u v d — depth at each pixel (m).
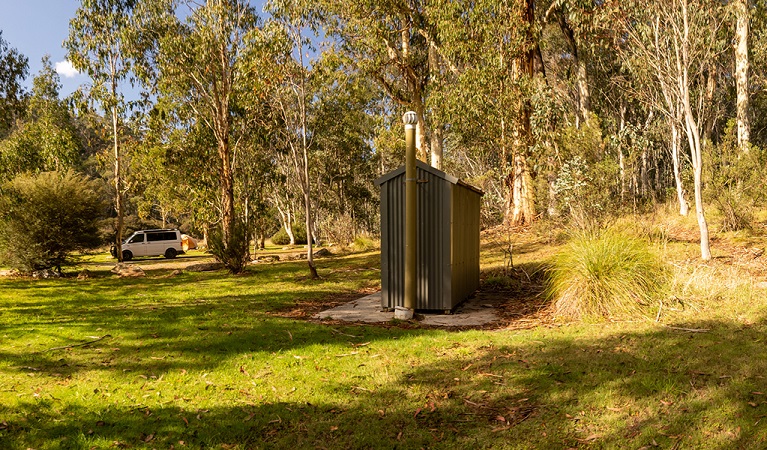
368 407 4.09
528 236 17.42
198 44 21.52
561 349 5.39
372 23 20.97
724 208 12.21
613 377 4.45
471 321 7.52
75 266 18.94
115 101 24.36
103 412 4.02
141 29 22.80
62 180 18.23
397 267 8.51
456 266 8.56
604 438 3.39
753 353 4.73
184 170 28.22
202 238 50.00
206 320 7.57
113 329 6.91
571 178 13.17
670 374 4.40
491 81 17.86
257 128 21.69
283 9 14.13
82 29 23.05
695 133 9.77
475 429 3.65
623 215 13.22
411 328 7.08
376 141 25.72
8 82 16.08
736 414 3.56
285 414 3.98
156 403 4.21
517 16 17.62
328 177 41.97
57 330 6.88
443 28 18.42
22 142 24.19
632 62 11.51
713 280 7.61
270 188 36.50
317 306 9.58
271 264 20.75
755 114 28.64
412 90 24.05
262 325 7.09
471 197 9.88
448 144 35.12
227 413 4.01
